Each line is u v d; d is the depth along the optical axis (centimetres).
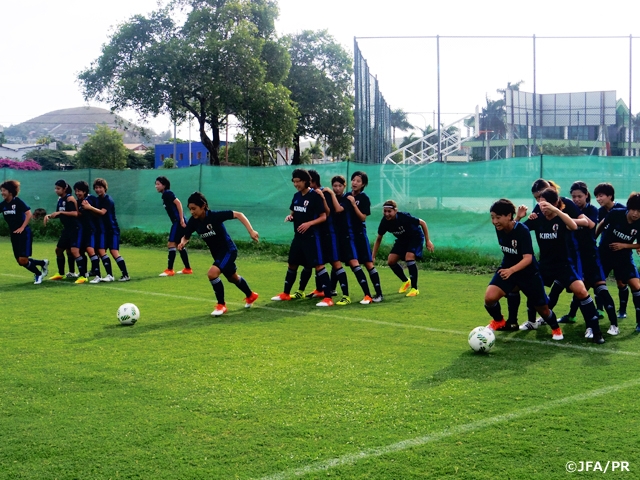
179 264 1348
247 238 1599
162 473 347
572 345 635
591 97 3356
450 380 511
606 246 730
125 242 1786
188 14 3400
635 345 635
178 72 3170
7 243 1839
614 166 1264
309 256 866
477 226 1302
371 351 609
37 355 595
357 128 1847
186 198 1730
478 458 362
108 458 366
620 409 439
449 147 2819
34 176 2028
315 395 475
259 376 525
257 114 3409
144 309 840
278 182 1573
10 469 353
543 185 732
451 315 791
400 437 393
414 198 1370
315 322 752
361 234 894
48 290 1008
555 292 734
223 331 702
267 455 368
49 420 426
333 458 363
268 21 3562
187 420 425
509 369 545
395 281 1095
